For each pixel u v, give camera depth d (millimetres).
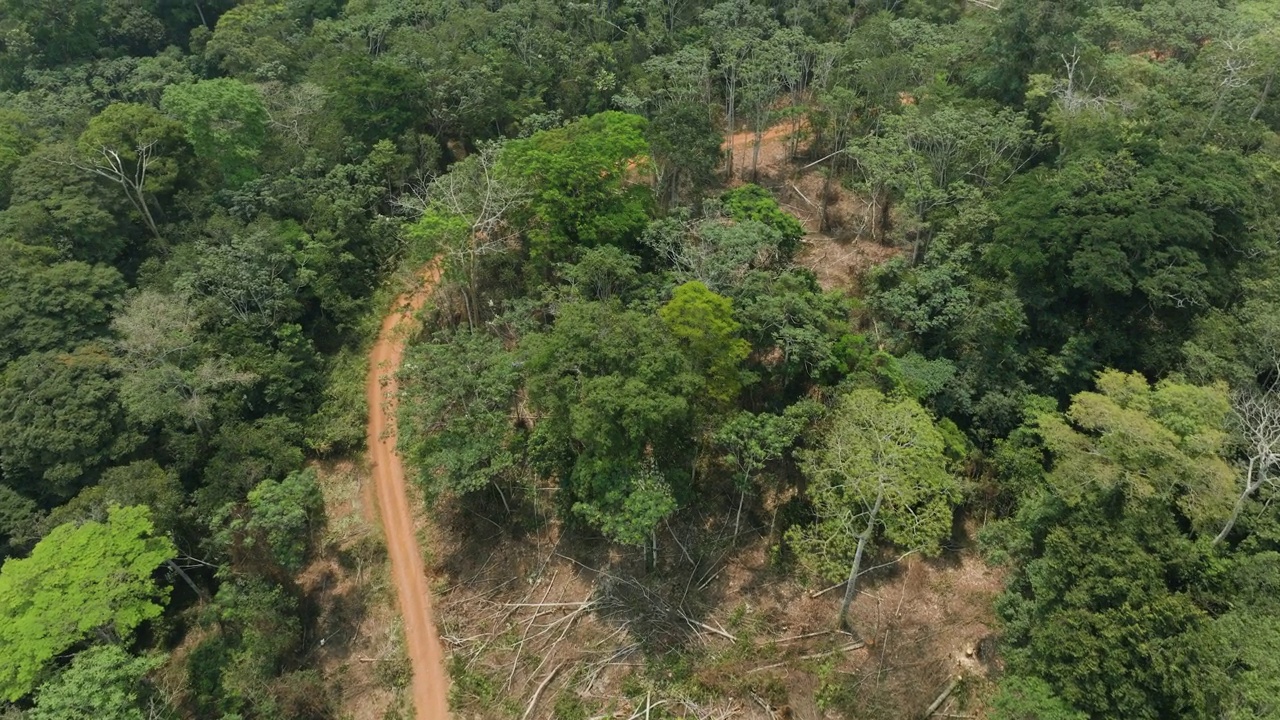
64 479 37906
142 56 80000
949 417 42031
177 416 41219
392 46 71938
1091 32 66812
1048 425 35219
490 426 38500
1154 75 59688
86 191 50219
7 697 29750
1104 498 32094
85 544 33219
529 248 50750
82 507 36750
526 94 64875
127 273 51469
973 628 36906
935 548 33250
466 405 39125
